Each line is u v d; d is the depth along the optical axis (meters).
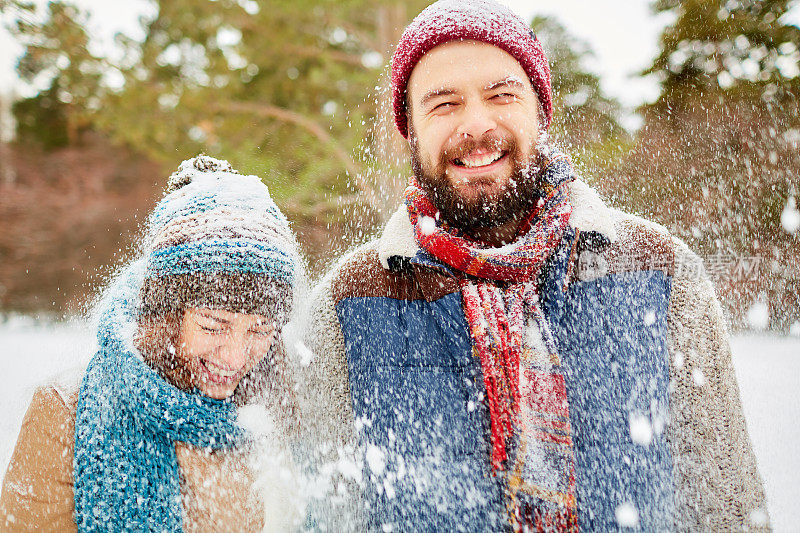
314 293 1.38
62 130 14.63
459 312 1.22
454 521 1.16
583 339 1.19
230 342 1.14
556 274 1.21
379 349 1.24
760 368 2.65
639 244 1.23
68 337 5.05
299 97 8.28
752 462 1.20
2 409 2.43
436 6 1.26
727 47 7.14
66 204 12.95
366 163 5.60
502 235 1.27
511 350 1.15
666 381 1.17
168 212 1.19
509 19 1.24
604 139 5.72
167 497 1.10
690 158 5.57
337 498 1.25
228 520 1.15
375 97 7.27
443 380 1.20
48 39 7.47
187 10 7.84
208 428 1.13
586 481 1.14
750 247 4.28
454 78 1.20
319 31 8.27
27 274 11.10
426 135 1.24
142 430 1.11
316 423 1.28
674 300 1.21
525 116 1.23
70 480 1.08
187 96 7.79
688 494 1.18
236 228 1.16
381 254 1.27
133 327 1.19
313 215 5.86
